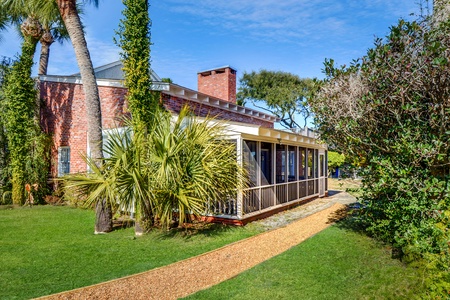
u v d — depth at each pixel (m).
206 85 18.97
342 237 7.37
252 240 7.55
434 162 5.19
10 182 13.77
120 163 7.81
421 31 5.52
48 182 14.23
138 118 8.42
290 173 15.23
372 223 6.38
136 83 8.48
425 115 5.55
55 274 5.31
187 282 4.99
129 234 8.20
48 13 10.78
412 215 5.33
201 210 7.63
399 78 5.50
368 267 5.38
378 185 5.54
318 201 14.65
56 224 9.44
